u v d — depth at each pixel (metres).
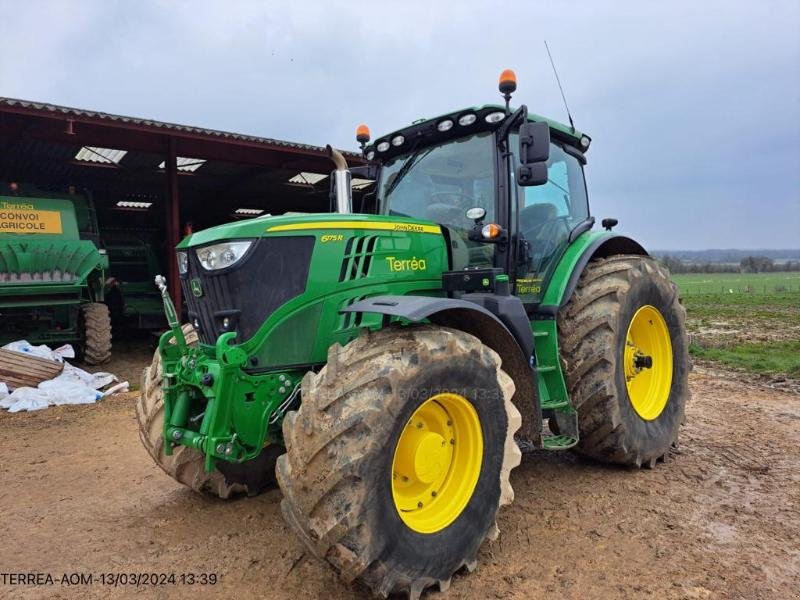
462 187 4.03
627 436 4.07
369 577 2.49
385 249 3.41
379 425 2.48
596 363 3.96
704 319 16.81
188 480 3.70
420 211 4.23
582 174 5.00
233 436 2.90
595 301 4.11
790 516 3.50
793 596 2.67
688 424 5.57
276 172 12.98
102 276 9.67
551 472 4.32
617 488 3.98
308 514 2.46
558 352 4.07
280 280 3.06
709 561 2.98
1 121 9.05
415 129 4.18
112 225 17.53
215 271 3.00
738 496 3.82
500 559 3.05
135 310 11.16
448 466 2.97
